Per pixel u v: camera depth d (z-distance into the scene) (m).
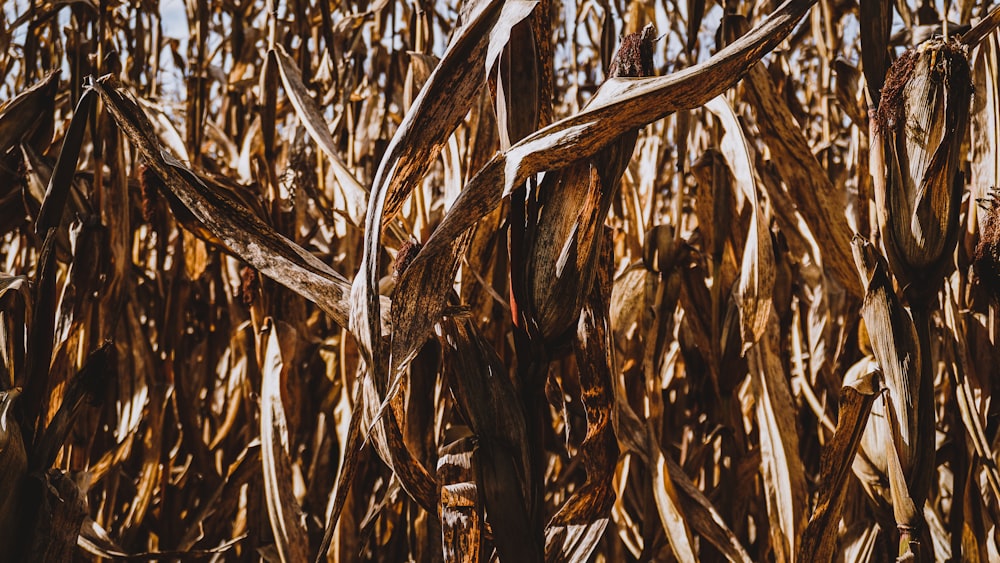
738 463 2.08
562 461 2.64
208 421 2.71
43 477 1.27
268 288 1.97
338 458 2.39
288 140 3.18
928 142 1.21
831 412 2.14
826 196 1.52
